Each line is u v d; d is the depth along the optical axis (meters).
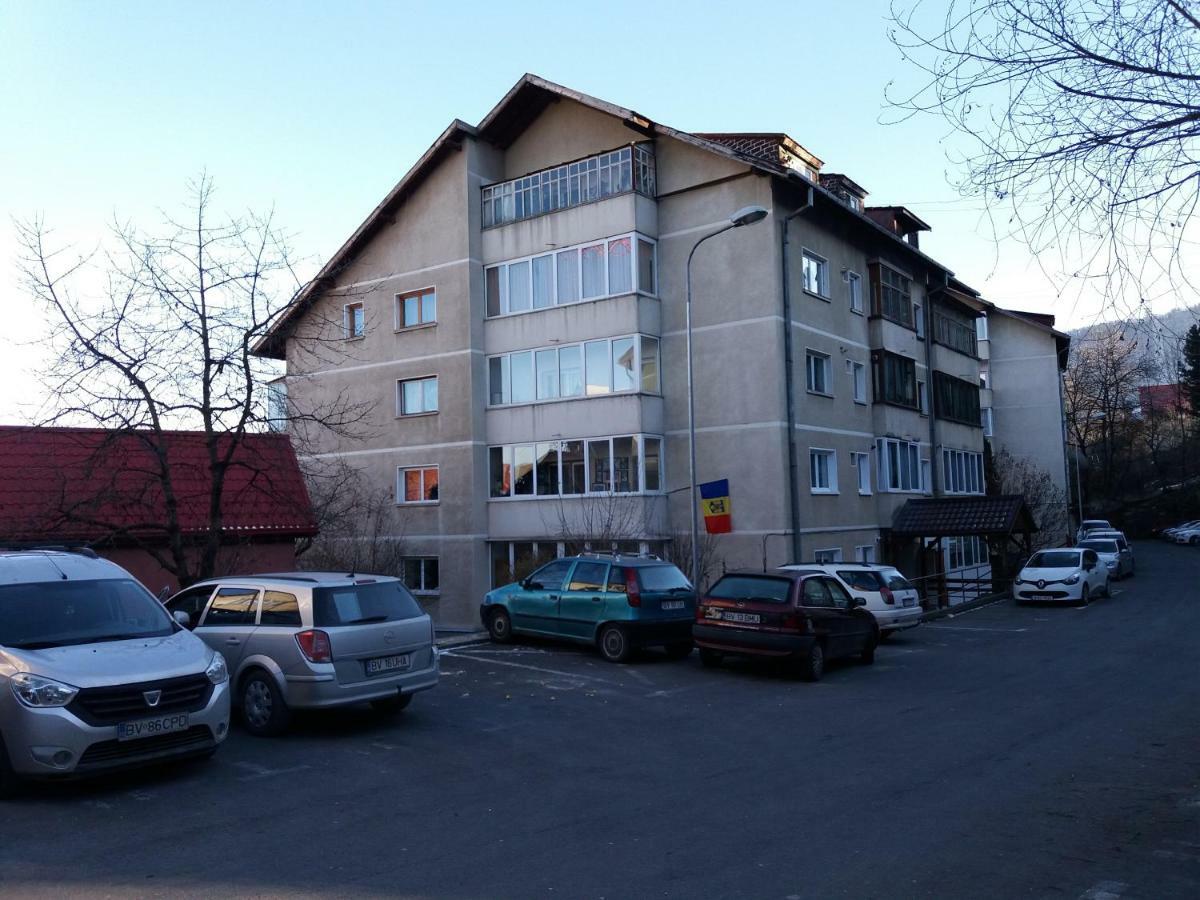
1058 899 5.33
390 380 29.14
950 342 36.50
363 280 27.36
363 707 11.48
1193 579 35.91
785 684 13.68
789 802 7.39
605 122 26.89
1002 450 47.72
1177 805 7.27
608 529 23.56
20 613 8.25
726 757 9.04
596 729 10.38
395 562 27.58
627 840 6.42
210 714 8.20
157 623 8.97
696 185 25.22
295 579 10.36
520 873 5.76
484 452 27.45
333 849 6.24
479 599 26.94
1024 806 7.25
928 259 32.50
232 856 6.10
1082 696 12.41
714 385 24.69
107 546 16.25
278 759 8.88
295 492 18.83
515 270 27.31
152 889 5.49
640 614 15.37
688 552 23.67
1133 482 75.38
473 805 7.33
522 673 14.29
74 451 16.94
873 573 19.75
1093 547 37.00
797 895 5.38
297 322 17.95
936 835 6.50
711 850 6.20
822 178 30.30
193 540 16.78
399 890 5.46
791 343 24.36
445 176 28.39
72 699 7.40
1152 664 15.24
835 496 26.28
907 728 10.46
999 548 31.44
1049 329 49.00
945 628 22.27
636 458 24.64
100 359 13.32
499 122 27.94
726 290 24.69
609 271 25.52
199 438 18.06
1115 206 6.46
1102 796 7.54
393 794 7.66
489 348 27.67
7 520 14.92
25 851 6.21
